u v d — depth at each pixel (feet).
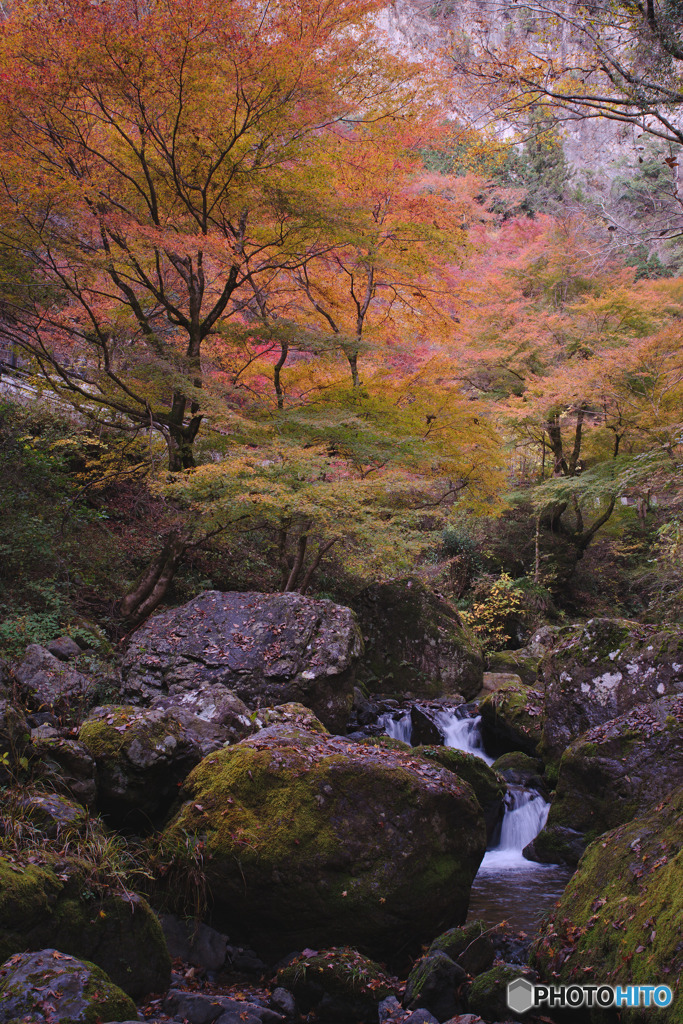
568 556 61.77
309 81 26.71
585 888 14.75
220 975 14.15
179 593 36.78
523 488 63.31
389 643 39.06
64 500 33.94
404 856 15.11
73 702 21.20
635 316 57.67
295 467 27.78
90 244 29.04
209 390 30.01
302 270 37.52
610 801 23.68
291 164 30.91
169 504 38.78
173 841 15.24
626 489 47.91
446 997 13.09
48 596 28.12
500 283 57.11
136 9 23.68
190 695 22.66
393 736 32.71
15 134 26.53
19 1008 9.64
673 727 23.54
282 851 14.49
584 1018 12.28
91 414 31.89
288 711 22.18
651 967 11.37
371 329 39.09
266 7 25.71
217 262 29.71
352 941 14.62
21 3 24.32
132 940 12.64
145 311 36.76
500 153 33.73
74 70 24.89
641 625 29.43
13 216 26.30
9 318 28.55
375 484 29.14
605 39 28.73
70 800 14.84
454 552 57.16
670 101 28.40
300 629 28.78
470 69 30.25
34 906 11.35
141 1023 9.85
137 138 29.43
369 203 35.99
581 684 28.81
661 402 45.93
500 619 55.01
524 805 26.11
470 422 39.88
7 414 34.35
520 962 15.55
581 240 64.54
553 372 55.21
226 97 27.02
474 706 36.50
